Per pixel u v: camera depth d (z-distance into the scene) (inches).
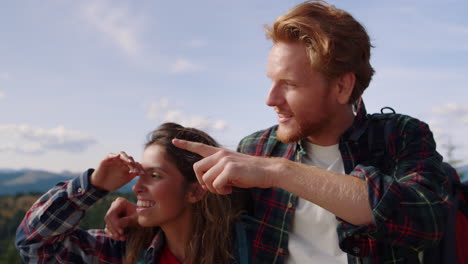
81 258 62.1
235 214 65.7
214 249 62.5
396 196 43.9
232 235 65.0
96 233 66.9
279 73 57.1
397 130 59.1
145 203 60.2
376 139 60.0
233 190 66.1
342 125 62.0
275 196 64.2
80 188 58.5
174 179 60.5
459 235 55.1
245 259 62.4
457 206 55.4
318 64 55.4
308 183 44.3
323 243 59.8
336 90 58.2
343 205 44.0
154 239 63.1
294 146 66.5
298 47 56.6
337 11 59.6
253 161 44.9
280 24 56.9
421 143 56.4
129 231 65.5
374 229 43.7
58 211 58.0
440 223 46.6
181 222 62.9
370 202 43.3
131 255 63.2
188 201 62.3
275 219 62.9
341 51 56.9
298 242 60.6
